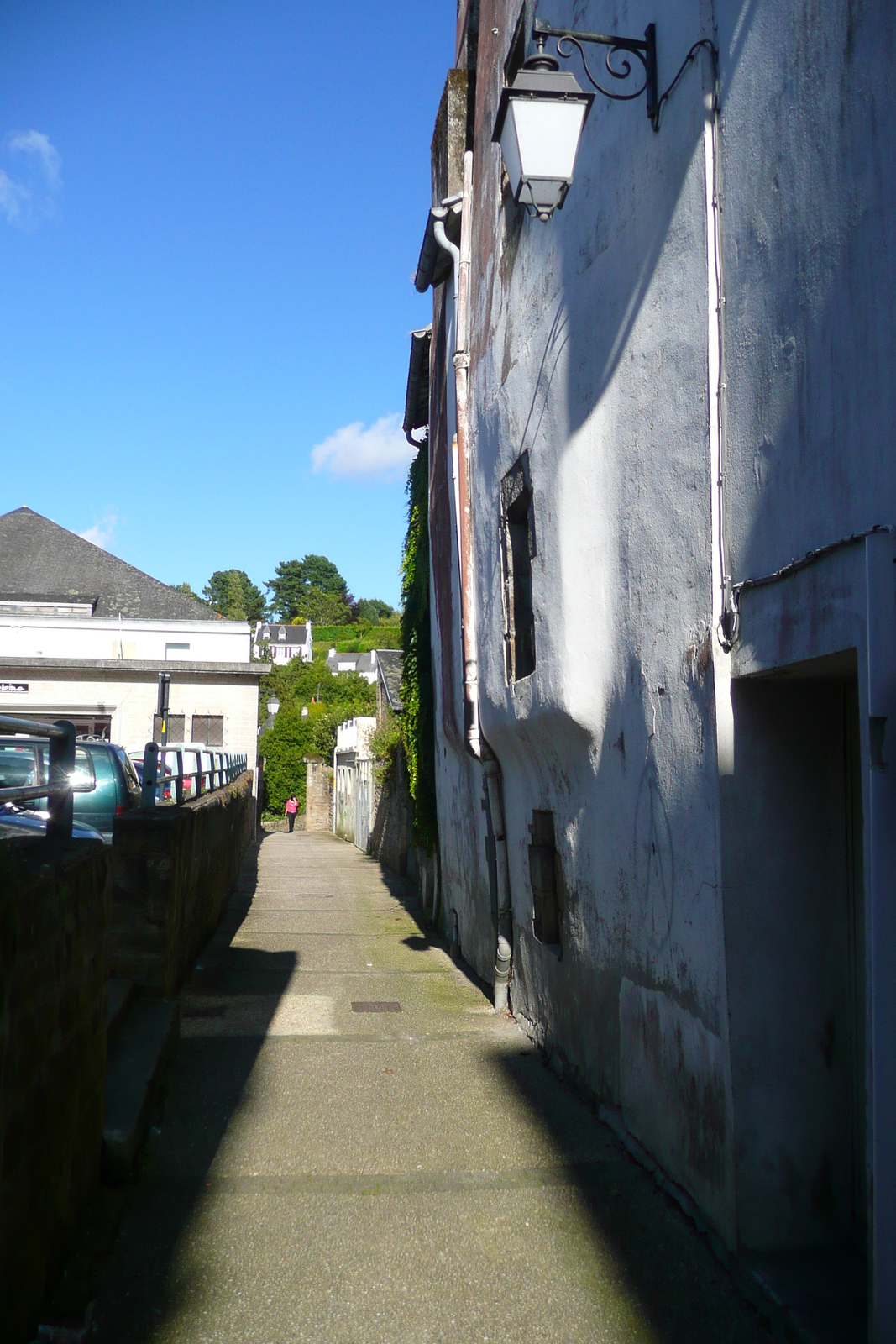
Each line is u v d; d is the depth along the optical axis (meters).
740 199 3.99
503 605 7.27
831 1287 3.50
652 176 4.79
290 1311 3.52
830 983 3.91
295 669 66.38
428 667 12.72
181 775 9.16
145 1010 6.20
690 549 4.35
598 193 5.49
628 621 5.08
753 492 3.85
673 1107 4.45
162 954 6.55
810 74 3.46
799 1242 3.79
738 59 4.00
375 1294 3.65
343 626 128.75
